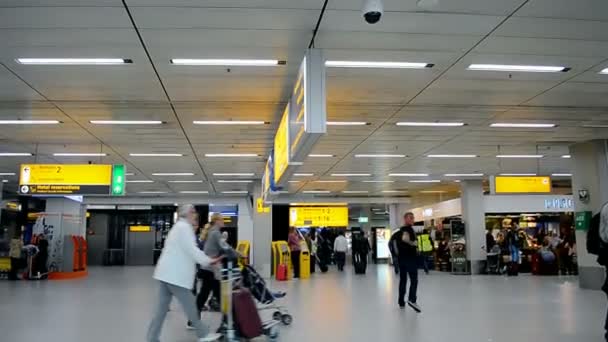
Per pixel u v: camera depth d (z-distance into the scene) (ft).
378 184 72.38
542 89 27.43
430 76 25.17
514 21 19.04
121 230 98.73
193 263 17.72
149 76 24.73
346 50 21.72
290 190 80.53
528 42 21.08
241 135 38.24
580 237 42.32
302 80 19.19
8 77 24.63
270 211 63.52
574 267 60.70
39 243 59.88
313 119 18.28
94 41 20.48
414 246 28.73
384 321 24.52
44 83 25.61
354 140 40.78
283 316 23.77
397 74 24.80
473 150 45.62
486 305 30.53
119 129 35.94
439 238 73.46
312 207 97.19
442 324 23.56
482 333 21.25
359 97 28.63
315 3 17.47
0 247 71.56
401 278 29.19
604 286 18.60
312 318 25.52
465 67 23.94
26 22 18.65
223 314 20.47
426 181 68.59
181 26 19.15
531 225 67.67
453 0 17.35
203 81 25.52
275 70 24.02
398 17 18.61
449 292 38.75
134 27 19.20
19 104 29.43
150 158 48.52
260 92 27.45
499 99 29.27
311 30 19.67
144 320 25.73
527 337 20.35
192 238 17.67
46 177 38.78
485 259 64.39
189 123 34.37
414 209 86.63
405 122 34.68
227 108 30.60
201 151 45.01
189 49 21.43
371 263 98.48
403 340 19.92
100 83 25.72
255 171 57.52
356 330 22.13
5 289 44.47
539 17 18.74
